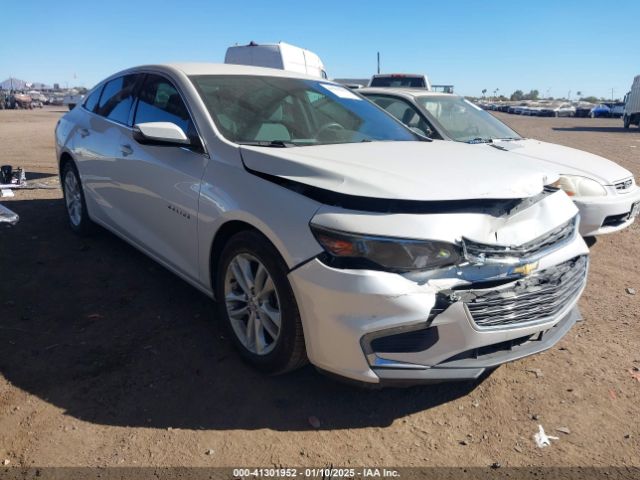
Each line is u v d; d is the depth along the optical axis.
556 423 2.75
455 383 3.06
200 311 3.76
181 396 2.83
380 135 3.89
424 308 2.42
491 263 2.55
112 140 4.30
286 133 3.53
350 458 2.46
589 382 3.10
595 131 27.97
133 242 4.18
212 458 2.42
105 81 5.00
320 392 2.92
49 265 4.49
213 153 3.23
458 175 2.78
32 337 3.34
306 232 2.57
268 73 4.19
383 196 2.49
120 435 2.53
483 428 2.70
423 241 2.44
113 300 3.89
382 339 2.50
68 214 5.41
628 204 5.24
